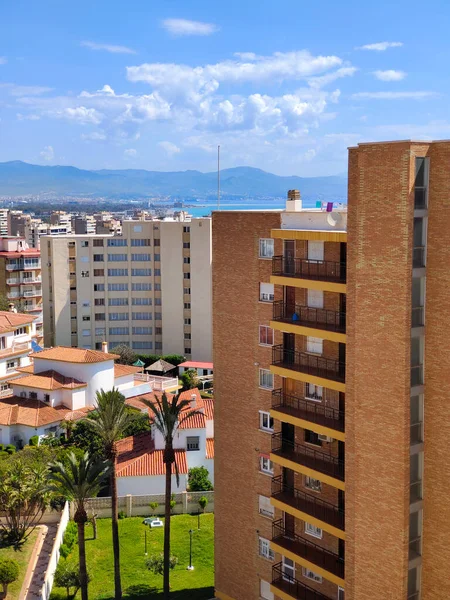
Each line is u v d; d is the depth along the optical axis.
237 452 44.34
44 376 85.94
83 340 132.00
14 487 56.56
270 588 41.94
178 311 130.00
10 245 134.00
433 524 31.30
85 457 45.94
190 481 66.12
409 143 29.02
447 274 29.78
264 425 42.69
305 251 38.91
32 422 77.12
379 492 31.70
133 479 64.75
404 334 30.02
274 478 41.59
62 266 129.88
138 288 131.88
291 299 40.22
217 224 43.62
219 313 44.28
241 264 42.62
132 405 86.12
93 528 59.34
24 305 133.38
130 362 122.31
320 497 39.31
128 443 72.44
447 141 29.34
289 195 44.28
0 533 57.38
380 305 30.88
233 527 45.12
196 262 127.06
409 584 31.72
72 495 45.03
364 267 31.33
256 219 41.41
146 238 130.50
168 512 47.31
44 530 58.84
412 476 31.38
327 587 39.28
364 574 32.69
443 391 30.36
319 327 36.69
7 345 94.31
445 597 31.14
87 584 47.09
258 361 42.34
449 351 30.00
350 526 33.72
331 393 38.34
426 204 30.16
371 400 31.62
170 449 47.50
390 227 30.09
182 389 109.75
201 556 55.75
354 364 32.72
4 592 47.69
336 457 38.00
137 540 58.59
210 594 49.38
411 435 31.17
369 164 30.61
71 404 84.12
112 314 132.25
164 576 47.41
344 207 41.44
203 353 128.75
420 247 30.33
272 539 40.81
